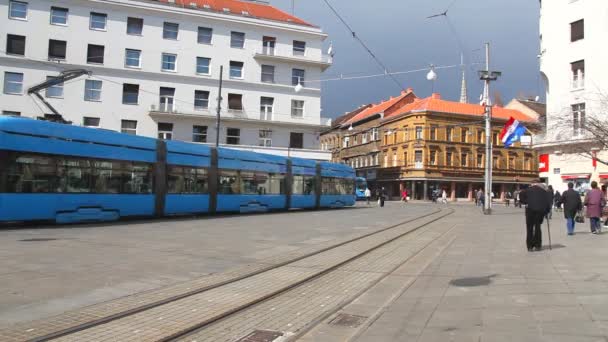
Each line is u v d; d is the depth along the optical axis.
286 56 51.31
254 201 26.83
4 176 15.21
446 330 5.47
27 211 15.79
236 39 50.25
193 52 48.44
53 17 44.19
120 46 46.03
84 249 11.48
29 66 43.22
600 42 32.69
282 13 56.09
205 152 23.53
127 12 46.34
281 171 29.39
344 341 5.29
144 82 46.69
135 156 19.77
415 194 64.44
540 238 11.60
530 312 5.99
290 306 6.87
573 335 5.00
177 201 21.66
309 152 51.41
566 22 35.00
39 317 5.83
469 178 66.06
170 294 7.21
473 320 5.81
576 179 34.12
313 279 8.85
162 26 47.47
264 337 5.44
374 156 73.81
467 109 67.62
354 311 6.65
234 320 6.12
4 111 42.41
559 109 35.00
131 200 19.42
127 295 7.08
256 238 14.80
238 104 49.91
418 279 8.66
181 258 10.63
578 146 31.97
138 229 16.81
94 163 18.05
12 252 10.70
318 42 52.97
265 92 50.81
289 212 29.56
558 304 6.29
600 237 14.65
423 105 64.94
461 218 25.97
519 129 28.47
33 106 43.22
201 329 5.71
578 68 34.28
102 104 45.38
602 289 7.03
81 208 17.55
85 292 7.18
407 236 16.20
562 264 9.41
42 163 16.30
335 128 88.19
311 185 32.22
